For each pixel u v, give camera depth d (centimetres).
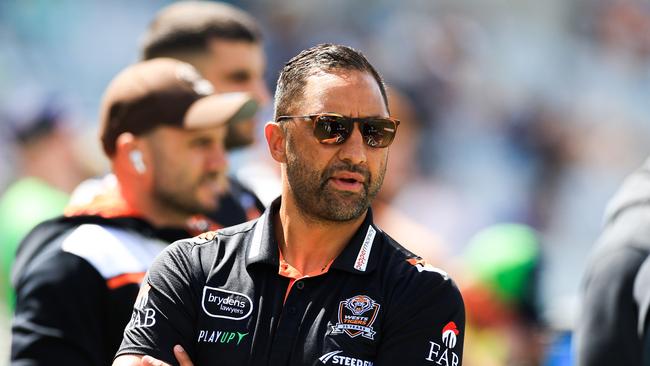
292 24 4916
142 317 977
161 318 969
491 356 1845
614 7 5603
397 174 2203
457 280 2067
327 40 4978
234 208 1509
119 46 4453
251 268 972
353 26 5075
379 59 5041
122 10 4494
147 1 4550
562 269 4525
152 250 1285
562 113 5344
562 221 4925
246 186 1602
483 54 5256
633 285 1303
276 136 1002
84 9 4403
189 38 1590
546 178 5044
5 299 2094
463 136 4953
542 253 1967
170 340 962
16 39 4247
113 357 1234
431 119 4875
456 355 967
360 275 965
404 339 950
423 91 4956
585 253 4756
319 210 961
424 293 966
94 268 1234
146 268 1261
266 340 938
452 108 5016
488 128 5059
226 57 1598
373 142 962
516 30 5422
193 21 1600
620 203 1388
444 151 4862
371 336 942
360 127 957
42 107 2558
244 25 1631
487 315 1859
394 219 2091
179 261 992
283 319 941
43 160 2528
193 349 962
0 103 3656
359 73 973
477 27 5322
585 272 1386
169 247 1015
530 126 5197
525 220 4825
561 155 5175
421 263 994
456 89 5062
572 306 2003
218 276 975
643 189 1376
